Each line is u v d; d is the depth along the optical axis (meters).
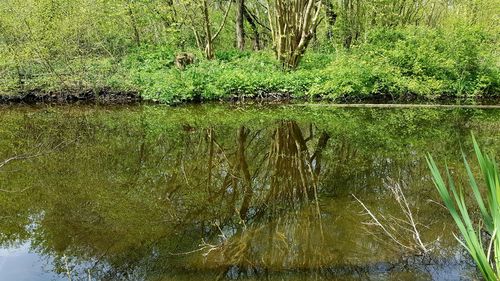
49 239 3.96
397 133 8.41
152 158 6.98
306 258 3.41
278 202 4.85
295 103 11.94
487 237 3.61
